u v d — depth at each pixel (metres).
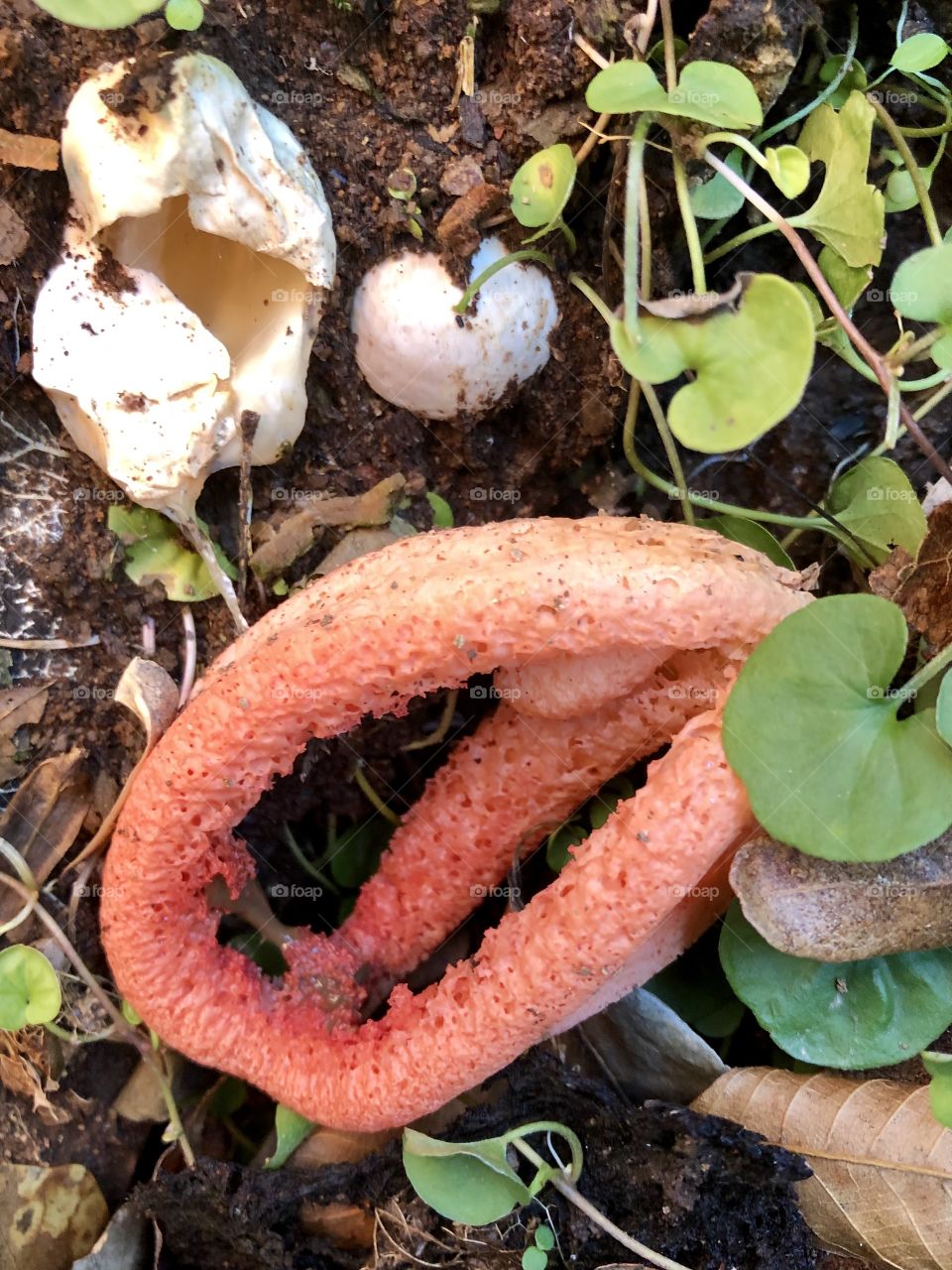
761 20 0.11
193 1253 0.14
